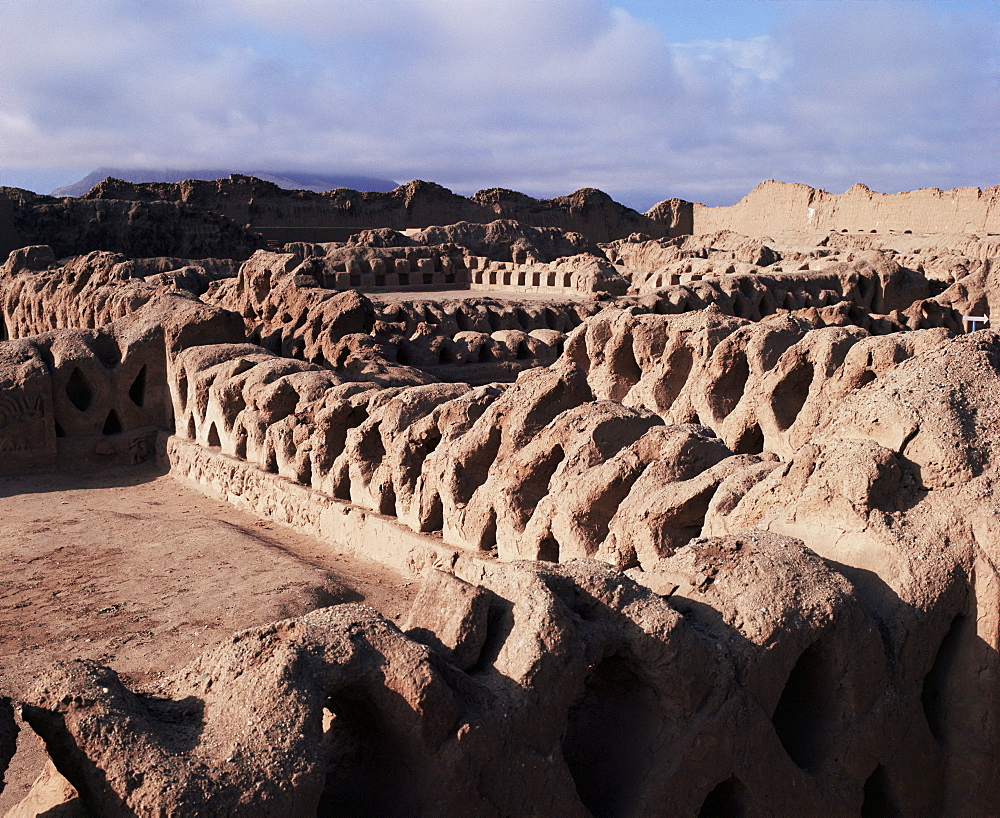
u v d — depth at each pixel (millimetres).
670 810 3254
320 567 7359
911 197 47750
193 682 3037
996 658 3814
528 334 16984
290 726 2666
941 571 3867
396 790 2963
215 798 2467
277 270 16469
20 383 10984
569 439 6023
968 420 4160
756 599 3576
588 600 3408
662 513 4938
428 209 57781
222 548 7867
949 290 24109
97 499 10195
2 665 5609
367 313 14914
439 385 8188
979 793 3912
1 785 2529
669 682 3270
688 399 9312
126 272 19609
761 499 4543
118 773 2492
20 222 36625
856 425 4430
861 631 3670
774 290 20375
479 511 6418
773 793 3514
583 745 3590
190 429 11266
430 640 3295
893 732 3797
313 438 8680
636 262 37844
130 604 6633
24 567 7574
